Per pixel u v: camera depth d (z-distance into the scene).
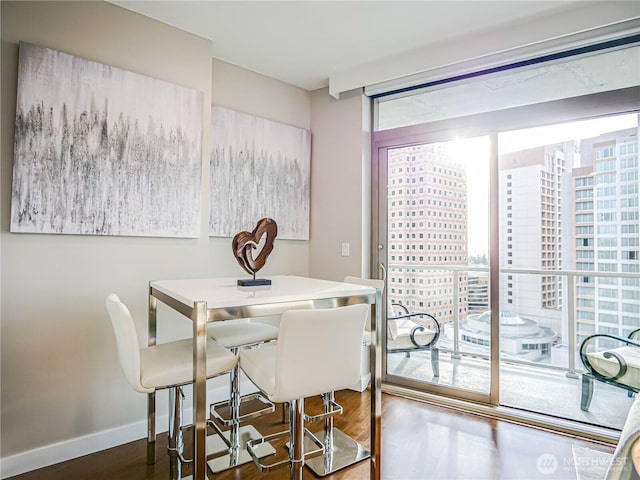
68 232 2.04
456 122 2.87
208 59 2.64
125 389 2.26
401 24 2.44
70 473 1.92
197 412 1.44
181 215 2.47
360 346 1.62
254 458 1.74
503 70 2.68
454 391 2.86
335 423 2.52
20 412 1.92
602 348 2.58
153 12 2.31
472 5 2.23
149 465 2.00
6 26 1.88
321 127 3.48
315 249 3.49
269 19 2.39
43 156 1.96
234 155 2.93
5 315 1.89
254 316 1.53
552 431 2.38
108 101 2.17
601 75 2.35
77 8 2.09
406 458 2.06
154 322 2.15
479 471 1.94
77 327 2.10
